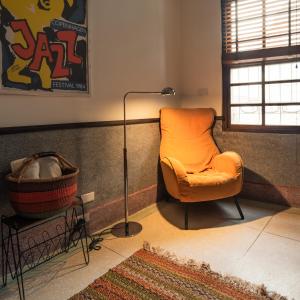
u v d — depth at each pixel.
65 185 1.71
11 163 1.73
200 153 3.04
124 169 2.45
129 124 2.76
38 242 2.01
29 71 1.92
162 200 3.22
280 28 2.86
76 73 2.23
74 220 2.26
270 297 1.59
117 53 2.60
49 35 2.01
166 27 3.22
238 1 3.06
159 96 3.18
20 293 1.66
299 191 2.88
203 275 1.81
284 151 2.93
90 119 2.38
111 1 2.50
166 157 2.73
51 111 2.08
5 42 1.77
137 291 1.67
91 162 2.39
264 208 2.93
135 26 2.78
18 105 1.88
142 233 2.42
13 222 1.64
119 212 2.68
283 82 2.94
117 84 2.62
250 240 2.26
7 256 1.82
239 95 3.23
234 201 2.93
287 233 2.36
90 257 2.06
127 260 2.00
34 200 1.60
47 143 2.04
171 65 3.34
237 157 2.68
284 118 2.98
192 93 3.48
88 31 2.29
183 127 3.09
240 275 1.80
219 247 2.16
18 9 1.82
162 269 1.89
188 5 3.38
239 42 3.09
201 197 2.46
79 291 1.69
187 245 2.20
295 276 1.79
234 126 3.24
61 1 2.07
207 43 3.30
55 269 1.93
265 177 3.07
